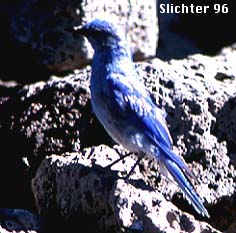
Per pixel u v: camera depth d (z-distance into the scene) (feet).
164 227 29.35
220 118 35.68
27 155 37.91
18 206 38.01
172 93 35.88
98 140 37.32
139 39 47.09
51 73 46.42
